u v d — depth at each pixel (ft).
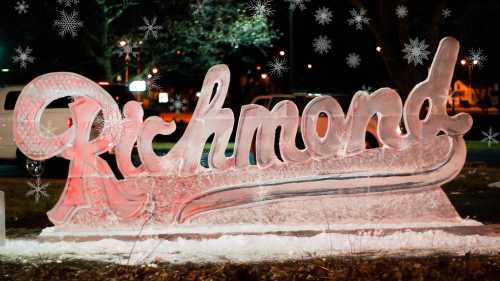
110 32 109.60
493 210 46.60
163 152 89.71
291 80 111.75
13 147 69.00
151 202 39.09
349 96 67.92
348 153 39.29
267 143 39.14
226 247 36.58
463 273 30.86
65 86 38.47
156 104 131.54
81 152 38.86
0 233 37.88
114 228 39.04
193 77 137.28
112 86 70.08
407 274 30.66
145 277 31.14
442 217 39.47
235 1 106.93
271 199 39.19
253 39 107.14
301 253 35.35
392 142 39.45
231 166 39.14
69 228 39.11
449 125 39.52
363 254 35.12
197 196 39.14
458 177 61.36
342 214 39.19
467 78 153.38
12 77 110.93
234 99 147.64
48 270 32.50
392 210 39.37
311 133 39.11
